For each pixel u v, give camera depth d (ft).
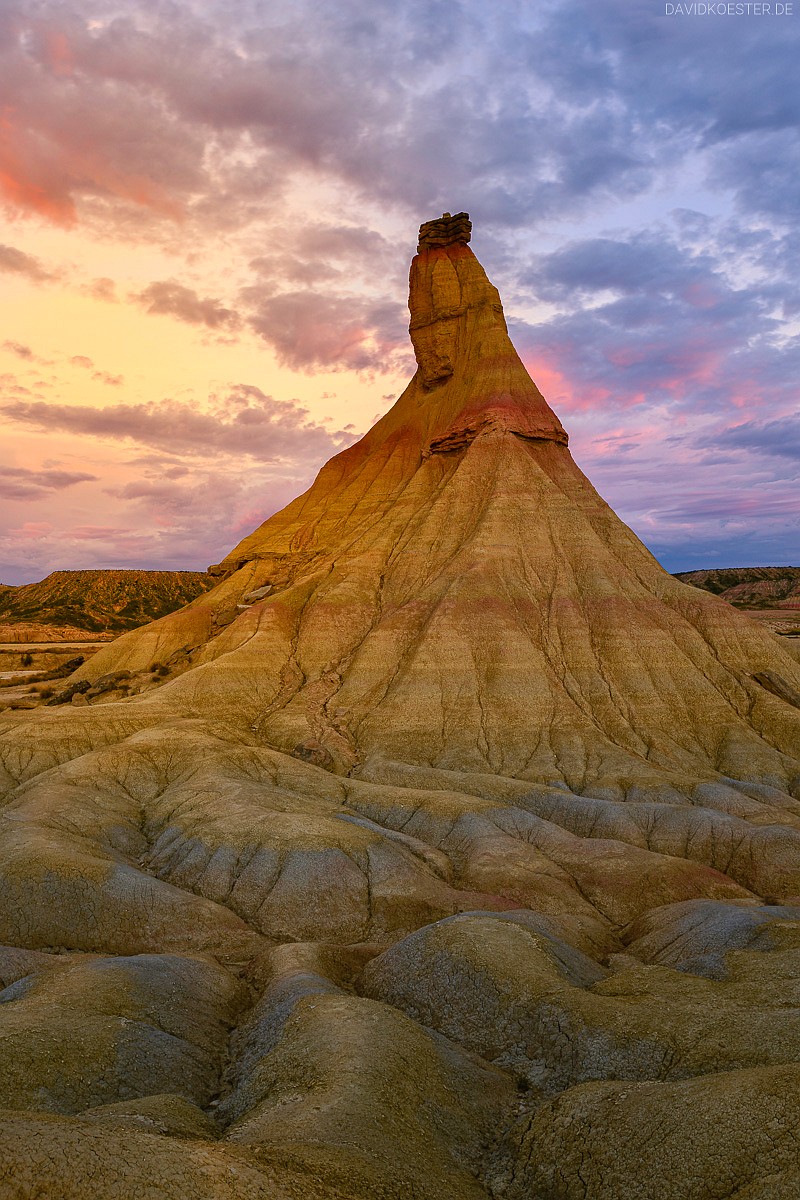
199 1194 61.11
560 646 369.71
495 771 306.76
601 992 133.39
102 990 128.88
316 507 524.93
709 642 376.07
